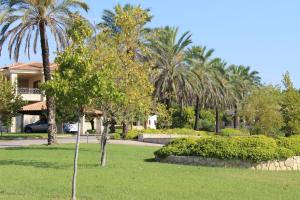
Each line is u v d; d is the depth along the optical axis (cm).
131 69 1850
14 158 2144
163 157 2067
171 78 4672
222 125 8175
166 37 4762
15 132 5766
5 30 3194
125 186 1311
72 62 1178
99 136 3247
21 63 6294
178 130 4641
